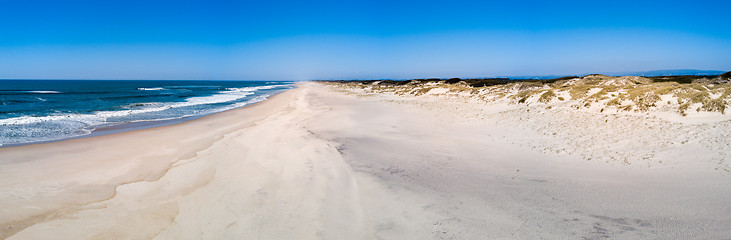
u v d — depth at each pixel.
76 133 15.80
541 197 6.55
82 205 6.64
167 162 9.86
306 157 10.09
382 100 36.16
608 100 17.19
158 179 8.23
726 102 11.91
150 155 10.81
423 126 16.69
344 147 11.66
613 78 35.19
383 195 6.92
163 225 5.79
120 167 9.34
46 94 53.00
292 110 26.42
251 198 6.88
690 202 5.77
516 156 10.10
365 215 5.99
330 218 5.89
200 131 16.03
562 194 6.65
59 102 36.50
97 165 9.57
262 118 21.30
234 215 6.09
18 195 7.18
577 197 6.44
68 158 10.45
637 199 6.13
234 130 16.08
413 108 25.94
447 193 6.96
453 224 5.52
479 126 16.05
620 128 12.73
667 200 5.96
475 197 6.69
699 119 11.88
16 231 5.55
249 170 8.85
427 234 5.24
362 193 7.06
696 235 4.66
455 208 6.16
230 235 5.37
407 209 6.19
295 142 12.54
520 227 5.32
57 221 5.94
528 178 7.82
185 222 5.88
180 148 11.90
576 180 7.50
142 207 6.53
